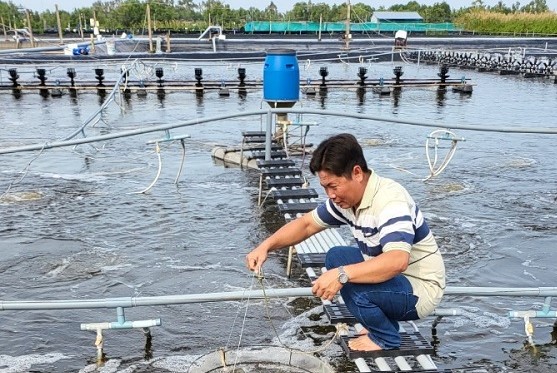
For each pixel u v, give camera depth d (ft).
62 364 13.14
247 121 46.62
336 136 8.81
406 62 112.68
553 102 59.26
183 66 97.96
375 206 8.76
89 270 18.21
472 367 13.05
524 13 228.43
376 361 11.82
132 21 279.28
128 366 13.04
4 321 15.02
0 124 46.50
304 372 11.62
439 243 20.54
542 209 24.50
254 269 9.97
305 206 19.66
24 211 23.94
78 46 120.67
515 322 15.07
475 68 97.96
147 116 50.98
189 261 18.89
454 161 33.04
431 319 15.15
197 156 34.17
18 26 269.85
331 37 196.65
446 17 309.22
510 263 18.90
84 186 27.71
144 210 24.04
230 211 23.88
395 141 39.09
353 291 9.49
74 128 44.78
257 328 14.58
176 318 15.14
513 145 37.40
